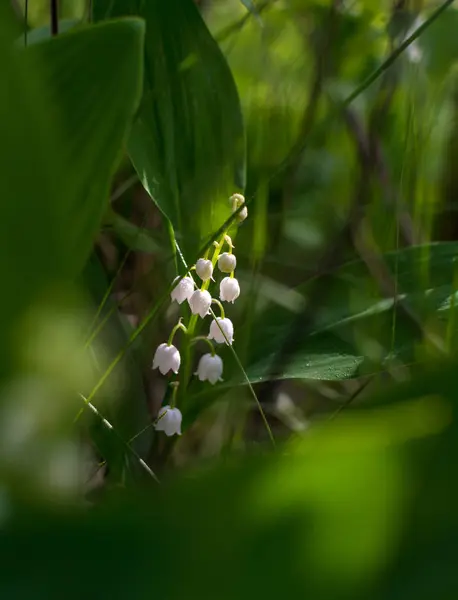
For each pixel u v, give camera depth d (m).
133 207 0.61
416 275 0.56
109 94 0.39
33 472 0.26
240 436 0.56
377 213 0.62
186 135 0.52
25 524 0.22
